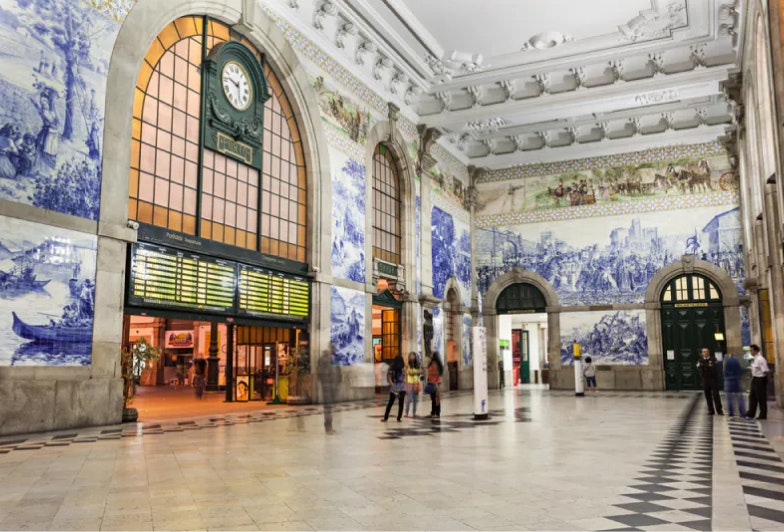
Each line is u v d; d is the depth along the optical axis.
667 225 28.28
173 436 10.46
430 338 25.55
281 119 18.34
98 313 11.99
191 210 14.98
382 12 19.55
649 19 20.16
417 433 11.00
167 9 14.12
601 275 29.06
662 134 27.92
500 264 31.00
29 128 11.02
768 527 4.63
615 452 8.62
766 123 17.03
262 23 16.97
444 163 28.77
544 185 30.66
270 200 17.67
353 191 20.92
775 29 12.70
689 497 5.68
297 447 9.12
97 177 12.20
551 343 29.45
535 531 4.52
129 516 4.97
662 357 27.72
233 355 20.05
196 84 15.42
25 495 5.77
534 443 9.62
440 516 4.96
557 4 19.44
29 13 11.16
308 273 18.44
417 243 25.50
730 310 26.84
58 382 11.12
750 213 23.00
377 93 22.88
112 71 12.63
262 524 4.72
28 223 10.88
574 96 24.19
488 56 22.67
